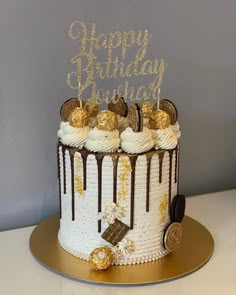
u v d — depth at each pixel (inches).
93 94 19.8
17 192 22.5
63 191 19.3
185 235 21.1
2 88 21.1
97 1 22.0
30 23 20.9
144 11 23.1
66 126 18.6
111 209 17.8
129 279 17.4
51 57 21.6
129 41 23.0
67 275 17.7
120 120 19.2
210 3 24.6
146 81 23.8
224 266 18.7
